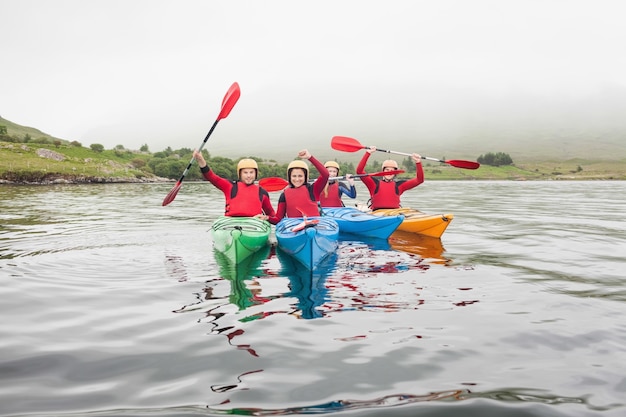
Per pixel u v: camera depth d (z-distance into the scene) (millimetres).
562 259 7066
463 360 3232
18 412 2518
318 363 3186
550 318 4156
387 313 4305
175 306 4543
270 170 75625
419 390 2791
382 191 11508
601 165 192125
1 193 25156
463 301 4719
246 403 2629
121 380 2932
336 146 12133
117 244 8258
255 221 8164
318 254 6680
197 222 11922
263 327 3926
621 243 8703
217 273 6016
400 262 6801
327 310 4406
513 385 2850
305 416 2477
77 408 2572
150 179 54844
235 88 8812
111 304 4598
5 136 79875
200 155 8547
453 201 22094
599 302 4672
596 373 3002
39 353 3355
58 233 9602
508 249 8008
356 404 2617
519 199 23812
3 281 5434
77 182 45094
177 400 2670
